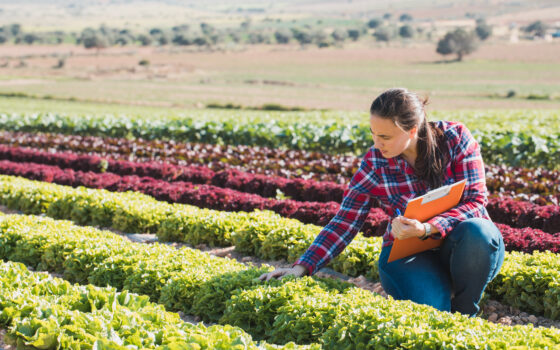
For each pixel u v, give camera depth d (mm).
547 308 5191
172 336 3584
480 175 4492
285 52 162250
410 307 4047
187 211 8195
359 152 19672
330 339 3936
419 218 4324
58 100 58969
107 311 3936
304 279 4664
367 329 3830
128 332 3660
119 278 5723
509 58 127312
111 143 19531
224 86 79938
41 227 7074
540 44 159125
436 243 4547
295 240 6793
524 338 3516
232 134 21109
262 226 7246
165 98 61688
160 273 5410
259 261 7062
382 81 89938
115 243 6355
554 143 16500
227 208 9734
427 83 85812
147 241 8062
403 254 4562
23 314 4156
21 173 13008
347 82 88750
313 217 8867
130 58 144375
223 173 12789
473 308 4547
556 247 6566
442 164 4398
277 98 62281
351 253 6344
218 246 7793
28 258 6664
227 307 4680
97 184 11656
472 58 131250
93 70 110312
